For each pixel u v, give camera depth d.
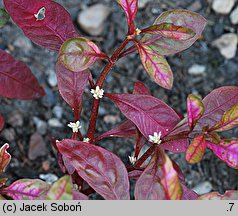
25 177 0.37
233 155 0.25
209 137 0.25
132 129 0.30
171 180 0.23
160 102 0.28
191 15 0.27
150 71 0.25
